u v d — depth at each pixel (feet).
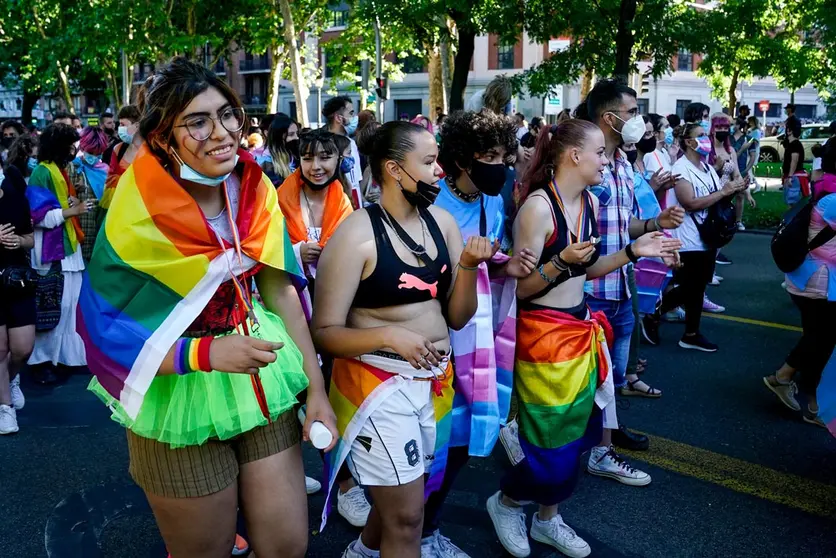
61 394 17.90
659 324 22.22
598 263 10.86
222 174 6.89
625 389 17.43
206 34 93.71
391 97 130.11
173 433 6.95
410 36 55.88
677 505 12.40
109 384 6.85
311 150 12.98
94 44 83.35
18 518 12.05
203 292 7.02
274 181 16.78
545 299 10.29
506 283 10.09
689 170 20.25
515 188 11.80
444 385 8.59
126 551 11.14
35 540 11.42
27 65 108.58
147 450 7.25
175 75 6.72
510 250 11.64
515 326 10.17
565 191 10.27
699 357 20.27
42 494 12.85
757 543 11.25
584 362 10.23
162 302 6.89
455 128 9.87
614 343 13.82
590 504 12.44
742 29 39.93
